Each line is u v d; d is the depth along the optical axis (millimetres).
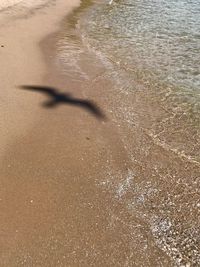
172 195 7988
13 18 18750
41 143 9070
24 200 7395
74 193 7734
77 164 8562
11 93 11078
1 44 14859
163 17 20625
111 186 8055
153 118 10734
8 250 6367
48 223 6961
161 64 14336
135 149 9344
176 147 9570
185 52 15672
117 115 10719
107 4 23453
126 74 13391
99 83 12547
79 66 13812
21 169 8180
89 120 10305
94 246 6621
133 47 16000
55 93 11477
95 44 16234
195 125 10547
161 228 7133
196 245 6840
